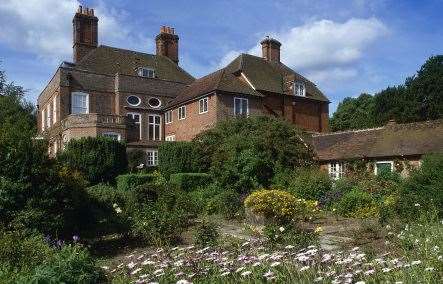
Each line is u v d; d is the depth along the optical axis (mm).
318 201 18047
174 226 11453
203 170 26078
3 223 9258
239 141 22672
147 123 39875
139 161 30578
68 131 33219
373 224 11109
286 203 13195
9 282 5695
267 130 24047
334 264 5863
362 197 16109
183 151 26375
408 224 9617
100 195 14359
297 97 40125
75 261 6188
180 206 15844
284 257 6199
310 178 19766
